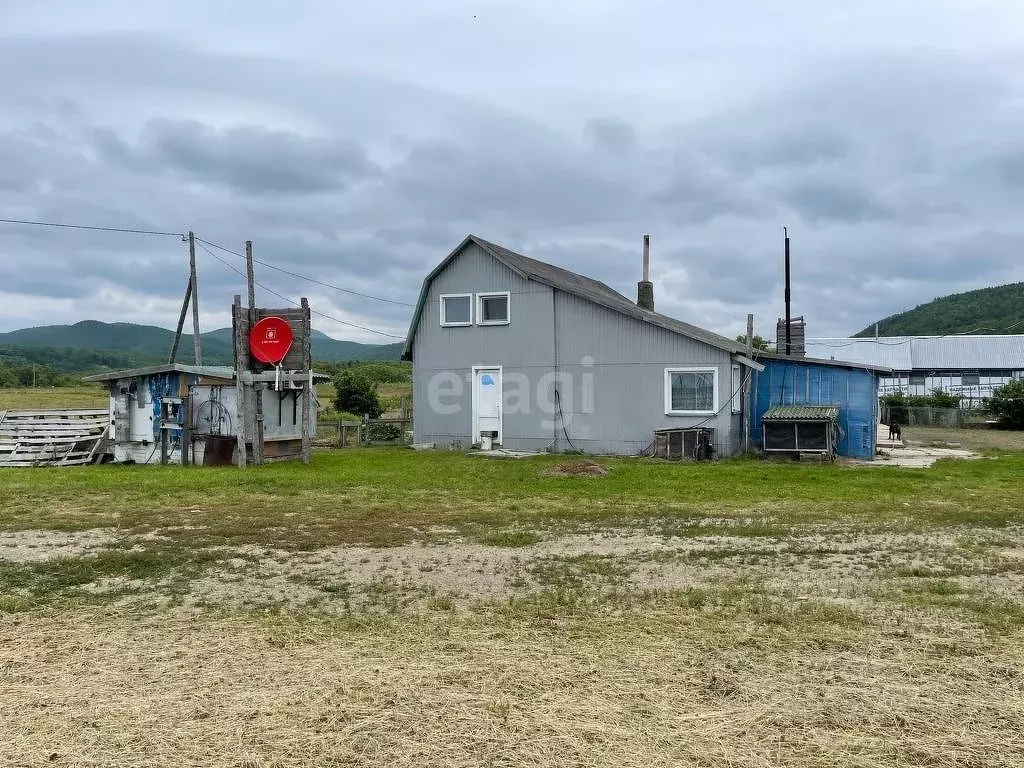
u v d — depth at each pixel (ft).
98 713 13.50
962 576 22.93
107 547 26.63
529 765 11.72
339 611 19.42
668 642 17.03
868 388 65.31
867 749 12.34
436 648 16.63
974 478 47.47
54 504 36.06
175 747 12.29
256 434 57.47
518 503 36.65
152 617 18.94
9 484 44.04
